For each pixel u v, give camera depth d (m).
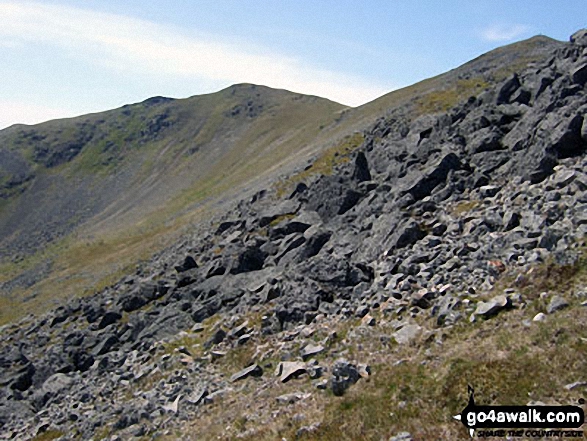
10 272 178.25
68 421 31.92
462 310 22.05
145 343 41.16
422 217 35.97
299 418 18.31
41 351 56.06
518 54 116.81
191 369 30.44
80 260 147.50
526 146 37.91
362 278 32.31
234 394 24.75
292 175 81.12
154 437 23.25
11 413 38.84
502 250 26.03
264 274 43.47
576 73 40.28
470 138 44.38
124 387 33.62
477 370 16.16
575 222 24.23
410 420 15.23
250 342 31.16
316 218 49.28
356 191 48.94
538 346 16.50
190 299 47.44
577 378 14.19
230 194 130.38
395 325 23.94
